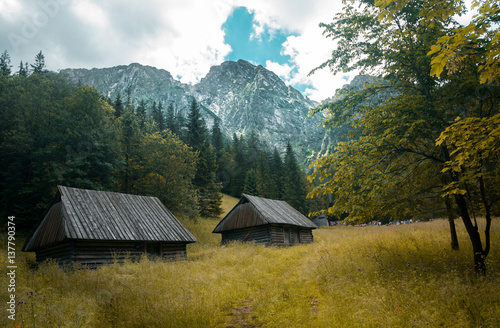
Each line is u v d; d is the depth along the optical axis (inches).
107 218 676.7
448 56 185.3
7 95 1396.4
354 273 362.0
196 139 2630.4
